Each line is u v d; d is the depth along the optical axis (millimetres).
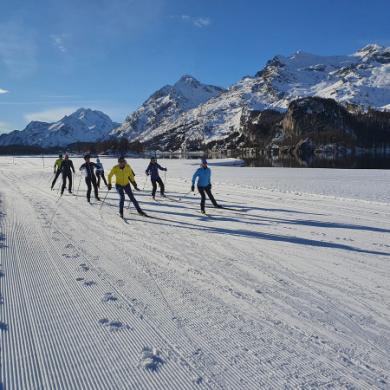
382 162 61781
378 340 4398
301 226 10352
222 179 26016
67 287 5855
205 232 9625
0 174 31562
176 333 4520
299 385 3588
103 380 3646
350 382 3643
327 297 5570
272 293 5703
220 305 5273
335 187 20578
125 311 5070
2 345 4215
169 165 49625
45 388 3518
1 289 5738
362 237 9148
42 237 8844
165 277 6328
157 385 3582
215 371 3801
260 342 4332
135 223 10727
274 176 28656
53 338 4379
